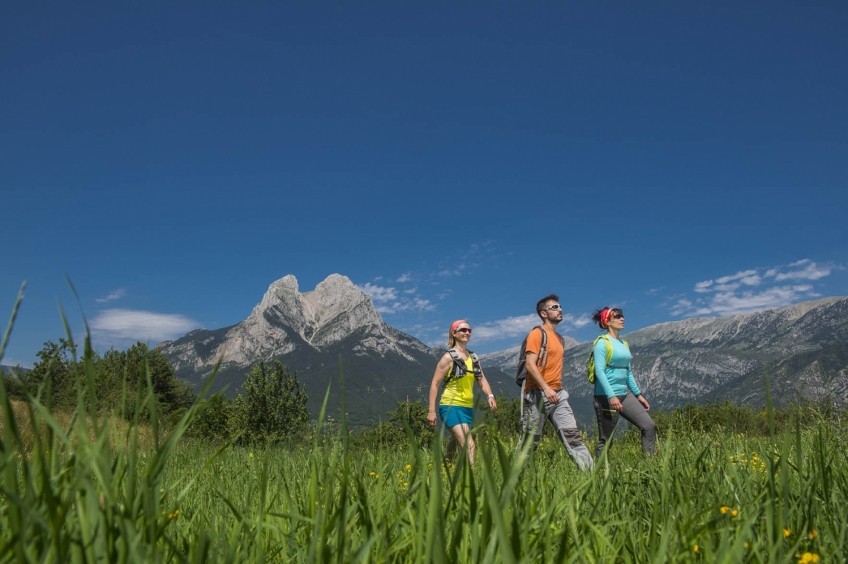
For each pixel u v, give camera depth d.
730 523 1.67
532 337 7.47
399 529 1.63
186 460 4.14
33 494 0.92
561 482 2.27
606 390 7.70
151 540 1.04
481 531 1.22
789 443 1.46
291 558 1.62
